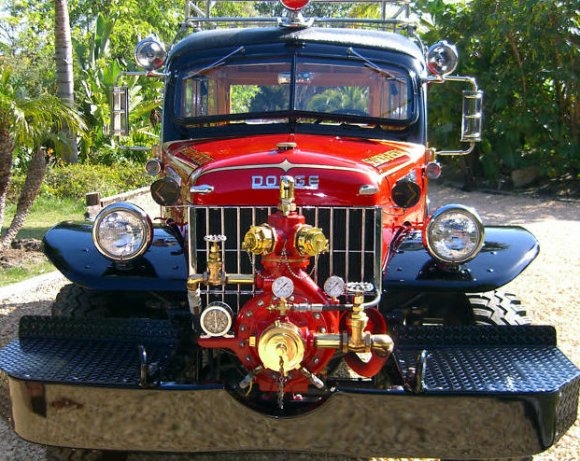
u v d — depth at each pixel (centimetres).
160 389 315
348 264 360
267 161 362
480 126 502
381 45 499
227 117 482
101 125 1745
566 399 324
